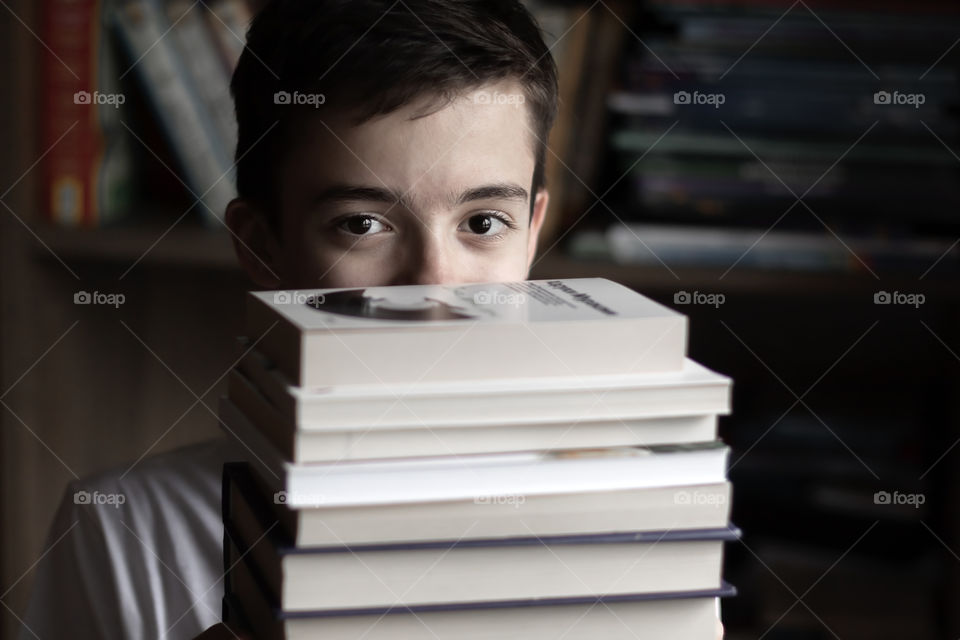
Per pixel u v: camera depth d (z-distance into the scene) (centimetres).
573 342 40
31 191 111
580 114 111
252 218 83
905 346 135
